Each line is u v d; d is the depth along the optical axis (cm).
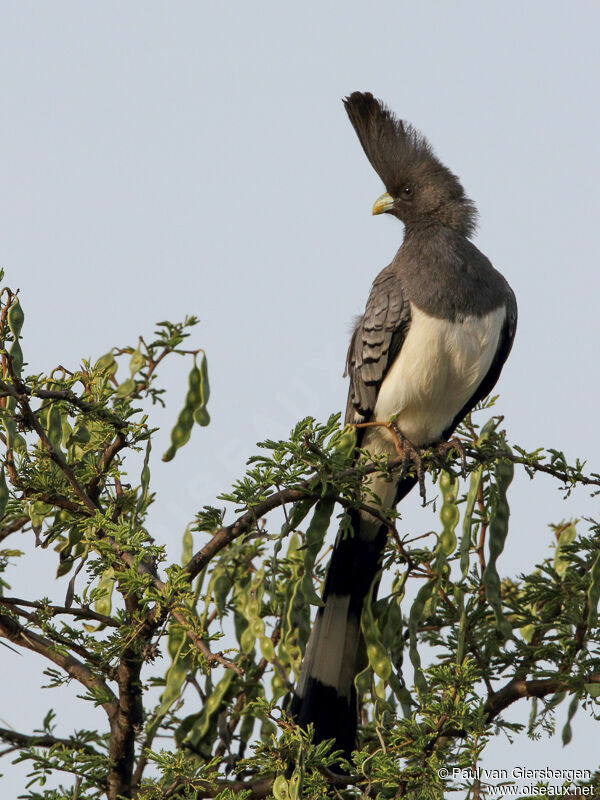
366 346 989
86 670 741
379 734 702
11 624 739
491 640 813
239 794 656
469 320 959
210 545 716
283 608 797
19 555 873
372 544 895
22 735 748
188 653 732
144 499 727
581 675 745
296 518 754
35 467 756
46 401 744
